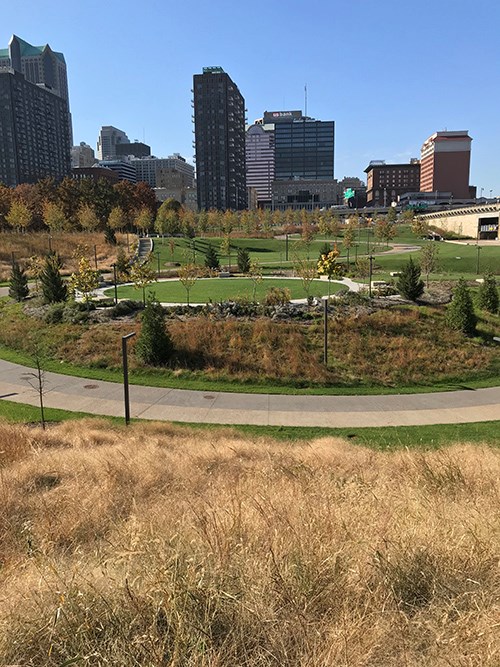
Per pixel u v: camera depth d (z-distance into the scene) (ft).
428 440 45.01
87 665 7.76
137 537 10.82
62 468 23.91
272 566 10.28
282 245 262.88
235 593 9.43
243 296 94.07
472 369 68.64
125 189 310.24
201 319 77.92
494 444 42.60
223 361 67.51
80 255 172.55
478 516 13.78
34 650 8.18
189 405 55.36
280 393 59.88
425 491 18.38
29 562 11.10
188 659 7.82
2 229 235.20
